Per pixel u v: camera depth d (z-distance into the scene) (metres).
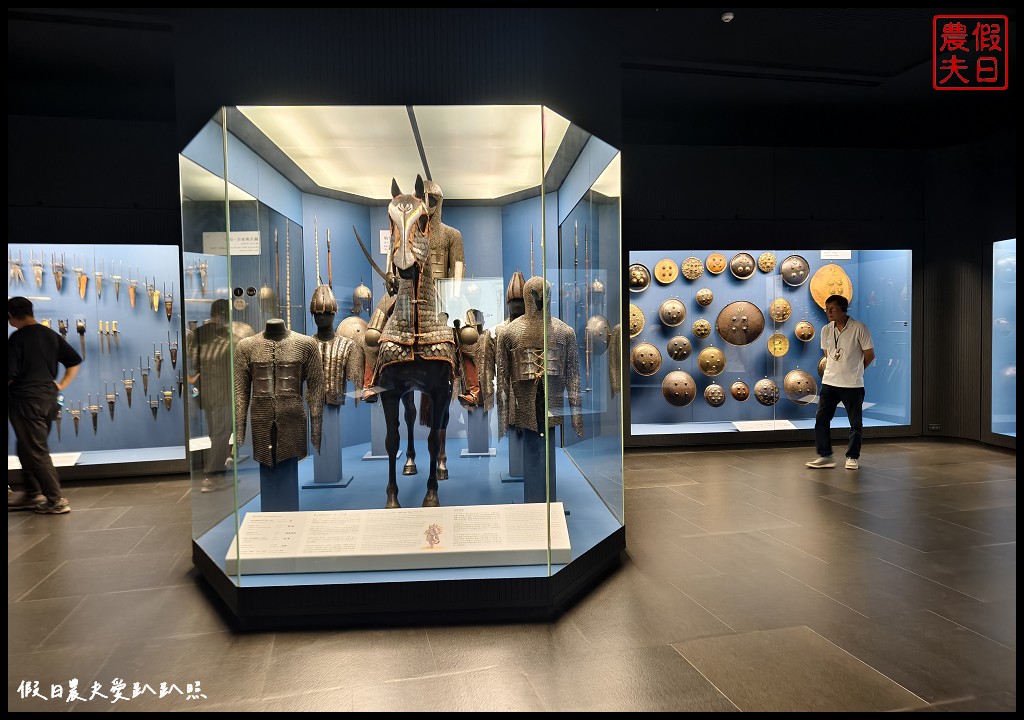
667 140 7.68
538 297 3.45
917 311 7.69
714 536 4.27
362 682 2.56
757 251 7.55
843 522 4.54
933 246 7.62
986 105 7.17
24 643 2.93
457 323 3.61
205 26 3.12
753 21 5.43
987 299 7.14
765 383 7.66
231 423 3.07
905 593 3.33
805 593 3.35
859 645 2.80
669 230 7.21
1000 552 3.91
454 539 3.19
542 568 3.18
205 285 3.41
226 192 3.04
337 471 3.58
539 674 2.60
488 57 3.20
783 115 7.55
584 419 3.89
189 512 5.06
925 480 5.75
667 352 7.62
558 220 3.73
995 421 7.12
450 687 2.52
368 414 3.60
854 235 7.51
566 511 3.76
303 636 2.96
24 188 5.91
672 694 2.45
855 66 6.22
